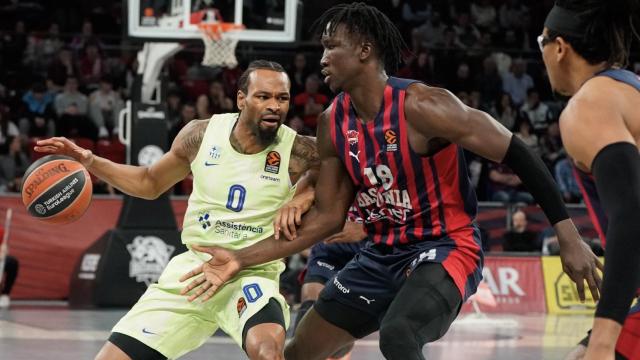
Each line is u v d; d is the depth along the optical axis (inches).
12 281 494.3
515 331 438.9
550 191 162.2
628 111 119.5
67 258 527.5
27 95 663.1
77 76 696.4
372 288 183.9
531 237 564.4
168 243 485.7
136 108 485.7
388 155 174.2
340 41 173.2
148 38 464.8
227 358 324.8
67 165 196.1
